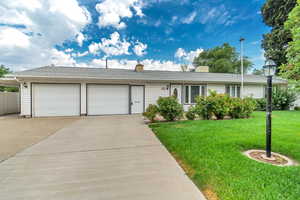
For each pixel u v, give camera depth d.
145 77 11.43
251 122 7.08
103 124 7.54
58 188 2.37
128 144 4.54
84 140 4.92
